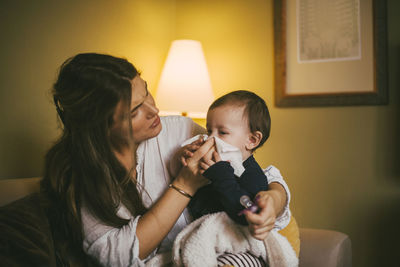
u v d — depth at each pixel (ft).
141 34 7.02
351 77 6.61
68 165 2.71
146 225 2.60
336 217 6.76
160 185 3.28
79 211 2.61
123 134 2.69
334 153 6.76
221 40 7.79
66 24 5.17
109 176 2.64
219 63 7.80
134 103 2.74
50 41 4.89
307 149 6.98
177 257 2.74
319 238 3.83
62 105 2.66
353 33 6.57
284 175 7.18
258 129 3.30
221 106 3.34
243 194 2.62
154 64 7.48
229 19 7.70
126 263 2.48
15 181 3.14
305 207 7.00
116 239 2.49
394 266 6.34
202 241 2.68
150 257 3.03
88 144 2.59
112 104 2.55
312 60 6.91
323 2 6.79
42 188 2.86
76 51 5.36
